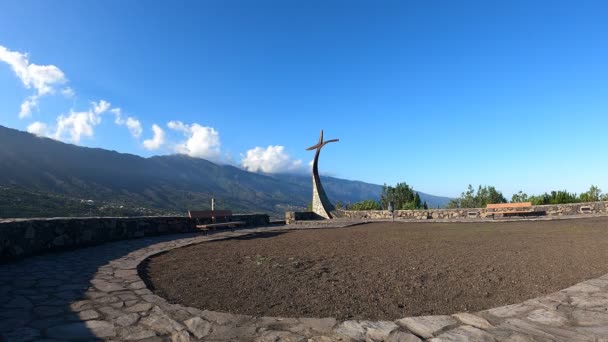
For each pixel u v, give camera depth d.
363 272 5.88
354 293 4.72
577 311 3.63
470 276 5.43
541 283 4.89
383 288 4.93
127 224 10.80
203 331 3.35
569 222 13.51
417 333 3.20
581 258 6.39
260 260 7.03
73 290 4.76
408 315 3.89
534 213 17.28
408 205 26.27
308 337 3.18
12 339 3.10
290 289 4.94
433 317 3.59
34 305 4.09
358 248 8.54
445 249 8.03
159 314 3.82
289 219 19.34
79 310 3.94
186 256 7.66
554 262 6.16
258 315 3.87
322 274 5.80
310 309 4.11
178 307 4.07
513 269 5.77
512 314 3.62
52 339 3.12
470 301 4.31
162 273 6.00
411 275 5.60
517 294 4.49
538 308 3.76
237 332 3.32
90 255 7.59
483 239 9.59
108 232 10.04
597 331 3.12
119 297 4.45
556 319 3.44
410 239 10.12
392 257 7.19
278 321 3.59
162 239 10.55
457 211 19.02
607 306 3.74
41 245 7.91
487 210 18.30
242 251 8.27
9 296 4.44
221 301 4.42
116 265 6.46
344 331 3.29
